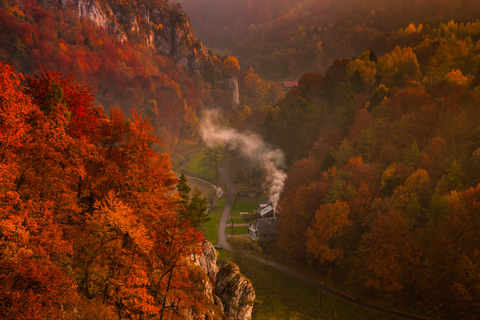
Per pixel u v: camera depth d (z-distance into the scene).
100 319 19.97
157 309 21.80
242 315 39.16
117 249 21.81
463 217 66.94
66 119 25.84
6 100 19.64
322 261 81.25
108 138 30.77
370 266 71.81
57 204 21.41
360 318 66.88
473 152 81.94
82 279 21.28
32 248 16.61
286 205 96.12
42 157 20.94
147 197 27.38
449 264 66.00
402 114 109.44
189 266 34.31
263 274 84.44
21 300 14.60
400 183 81.50
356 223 81.81
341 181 86.38
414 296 70.69
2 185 17.36
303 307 70.38
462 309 62.38
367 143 99.06
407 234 70.44
